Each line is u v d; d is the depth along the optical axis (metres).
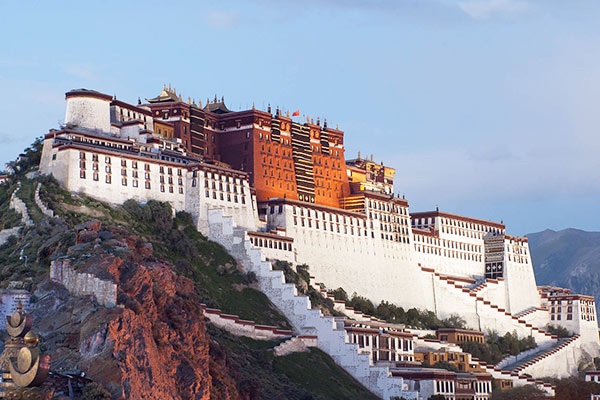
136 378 178.88
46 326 194.88
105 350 179.38
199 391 198.88
